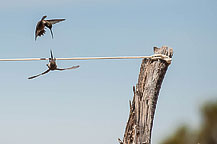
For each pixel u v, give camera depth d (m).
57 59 19.39
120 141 21.08
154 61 20.73
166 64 20.58
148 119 20.55
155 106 20.88
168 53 20.80
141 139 20.44
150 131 20.59
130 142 20.70
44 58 19.95
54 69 17.92
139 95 20.89
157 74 20.56
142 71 21.16
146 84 20.78
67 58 19.62
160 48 21.02
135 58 20.61
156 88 20.58
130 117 21.00
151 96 20.58
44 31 14.76
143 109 20.67
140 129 20.56
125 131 21.16
